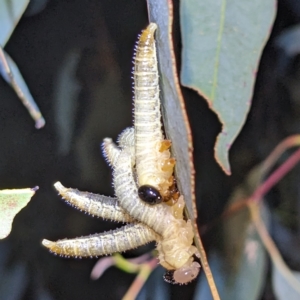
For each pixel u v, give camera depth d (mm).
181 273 341
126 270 380
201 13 319
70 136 373
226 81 322
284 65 367
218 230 374
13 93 367
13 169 374
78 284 383
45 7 361
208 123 370
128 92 370
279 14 362
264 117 371
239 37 320
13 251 381
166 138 328
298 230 372
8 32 339
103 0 362
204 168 373
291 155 372
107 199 343
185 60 321
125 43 365
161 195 333
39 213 379
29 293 382
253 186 374
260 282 371
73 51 365
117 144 363
